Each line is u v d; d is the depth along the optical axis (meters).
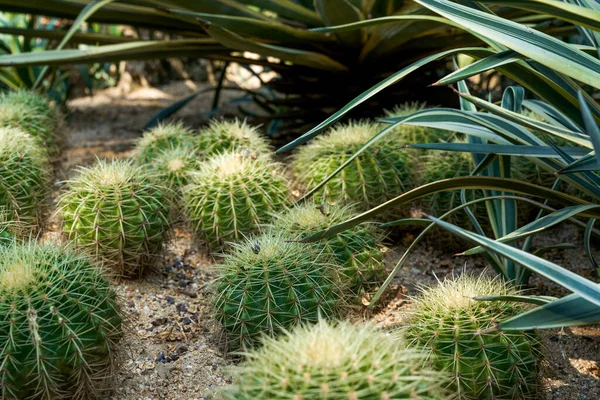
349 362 1.20
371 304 1.90
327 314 1.89
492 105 1.61
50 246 1.77
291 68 3.85
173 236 2.61
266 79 6.61
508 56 1.52
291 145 1.60
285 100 3.83
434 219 1.39
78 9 3.64
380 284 2.31
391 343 1.32
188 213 2.59
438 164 2.65
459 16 1.55
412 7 3.34
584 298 1.29
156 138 3.09
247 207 2.44
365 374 1.18
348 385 1.16
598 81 1.44
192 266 2.60
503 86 4.79
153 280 2.46
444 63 3.84
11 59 3.40
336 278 1.99
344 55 3.65
